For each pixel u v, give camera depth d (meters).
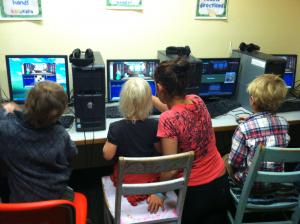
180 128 1.55
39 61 2.23
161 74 1.57
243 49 2.76
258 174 1.59
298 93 2.98
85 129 2.03
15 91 2.25
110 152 1.62
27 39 2.35
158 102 2.03
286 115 2.47
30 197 1.40
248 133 1.70
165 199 1.72
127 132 1.59
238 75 2.75
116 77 2.40
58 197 1.47
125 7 2.47
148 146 1.62
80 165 2.82
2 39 2.30
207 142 1.66
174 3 2.59
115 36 2.53
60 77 2.30
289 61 2.88
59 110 1.38
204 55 2.85
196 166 1.65
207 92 2.72
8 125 1.34
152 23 2.59
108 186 1.83
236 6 2.78
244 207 1.70
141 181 1.66
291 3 2.95
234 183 1.88
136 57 2.64
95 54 2.27
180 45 2.73
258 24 2.91
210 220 2.16
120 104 1.62
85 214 1.59
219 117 2.41
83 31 2.44
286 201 1.75
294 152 1.53
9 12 2.24
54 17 2.34
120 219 1.53
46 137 1.37
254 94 1.73
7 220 1.16
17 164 1.37
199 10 2.67
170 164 1.41
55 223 1.21
